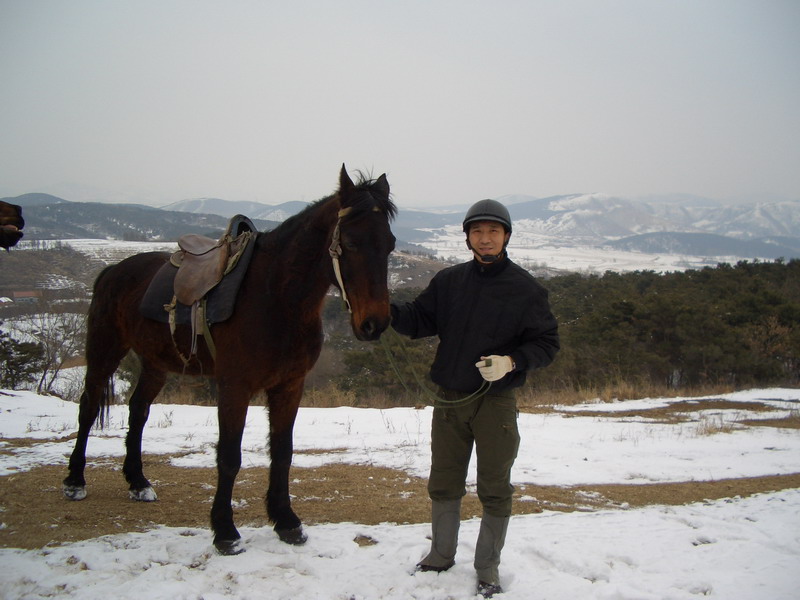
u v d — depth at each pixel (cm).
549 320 341
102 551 372
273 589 331
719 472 684
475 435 343
